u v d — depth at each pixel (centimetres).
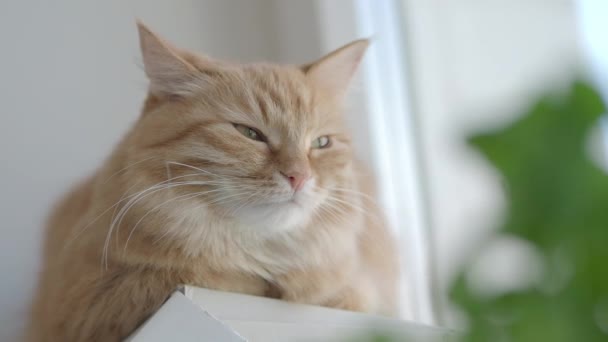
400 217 81
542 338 18
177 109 59
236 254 58
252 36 86
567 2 75
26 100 77
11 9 78
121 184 58
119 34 81
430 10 82
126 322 55
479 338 18
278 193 58
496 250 19
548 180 17
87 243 58
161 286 56
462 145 18
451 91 80
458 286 18
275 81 62
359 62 66
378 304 67
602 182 16
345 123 65
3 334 74
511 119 17
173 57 60
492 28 79
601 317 17
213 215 58
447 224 78
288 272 59
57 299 58
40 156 77
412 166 81
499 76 77
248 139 59
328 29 82
